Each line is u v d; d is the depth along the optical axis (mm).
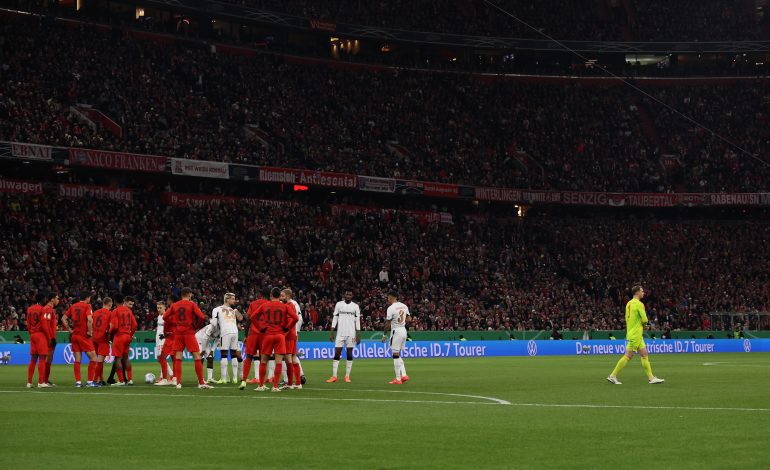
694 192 150875
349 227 127625
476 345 105625
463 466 20844
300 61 147000
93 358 48938
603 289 134500
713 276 140250
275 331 44219
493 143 151250
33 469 20578
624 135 158750
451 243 134875
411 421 29891
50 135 103625
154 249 105250
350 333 52938
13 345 77938
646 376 58500
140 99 119750
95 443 24719
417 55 165250
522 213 153125
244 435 26312
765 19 175750
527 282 131500
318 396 41000
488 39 160000
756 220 156375
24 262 94438
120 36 126938
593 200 147125
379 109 146250
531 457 22109
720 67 167500
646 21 171500
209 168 115500
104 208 108062
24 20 119000
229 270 107750
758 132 158750
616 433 26500
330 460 21766
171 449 23609
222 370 52000
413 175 137000
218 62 134625
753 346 124188
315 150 131625
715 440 24938
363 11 154625
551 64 170250
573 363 82312
